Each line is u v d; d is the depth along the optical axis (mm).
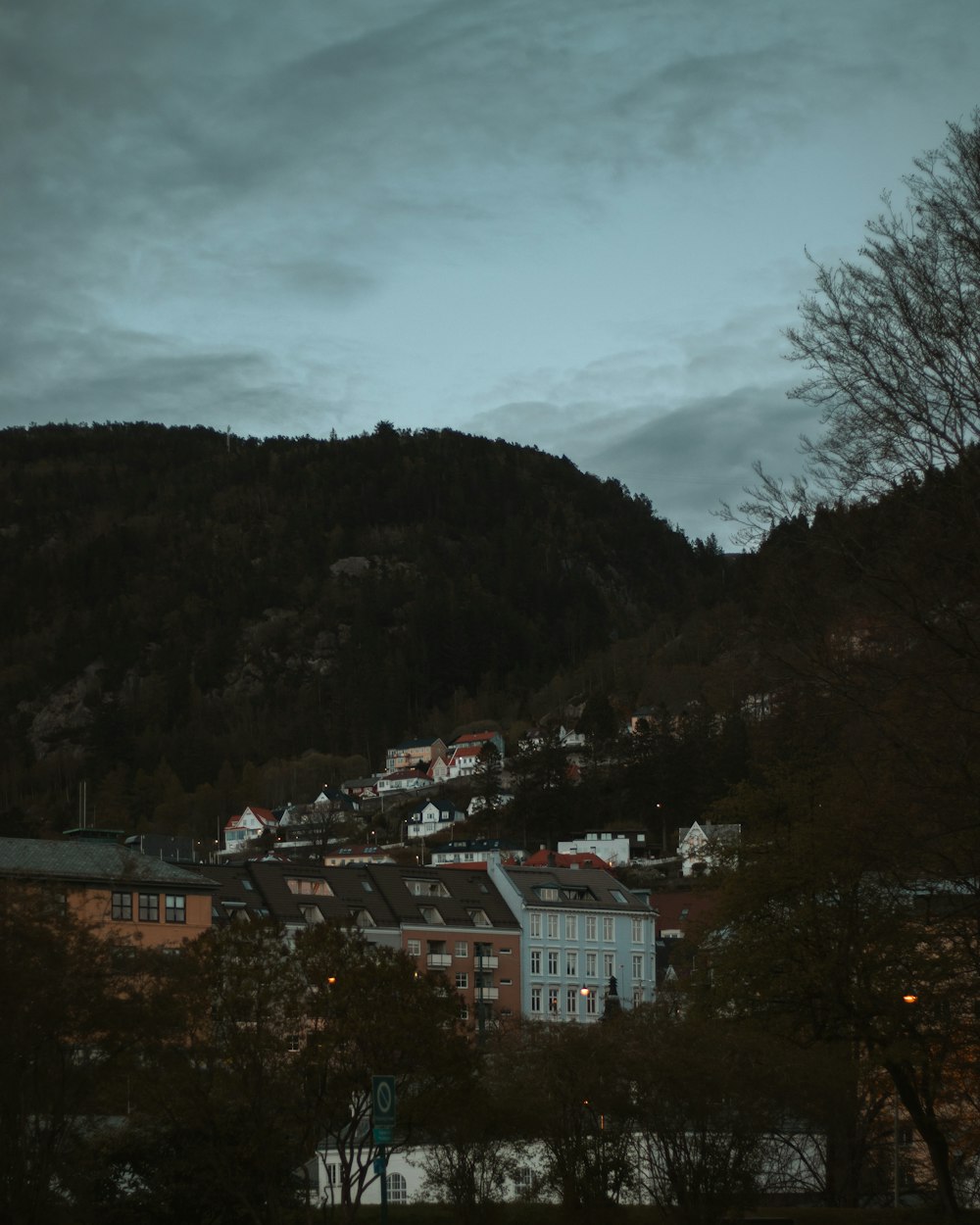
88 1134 47594
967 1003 45938
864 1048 54875
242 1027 47969
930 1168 72562
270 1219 47500
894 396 35312
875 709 35719
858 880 47406
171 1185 48500
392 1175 76062
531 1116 54812
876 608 35750
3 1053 41375
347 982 47531
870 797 38844
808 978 49562
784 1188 69812
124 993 44812
